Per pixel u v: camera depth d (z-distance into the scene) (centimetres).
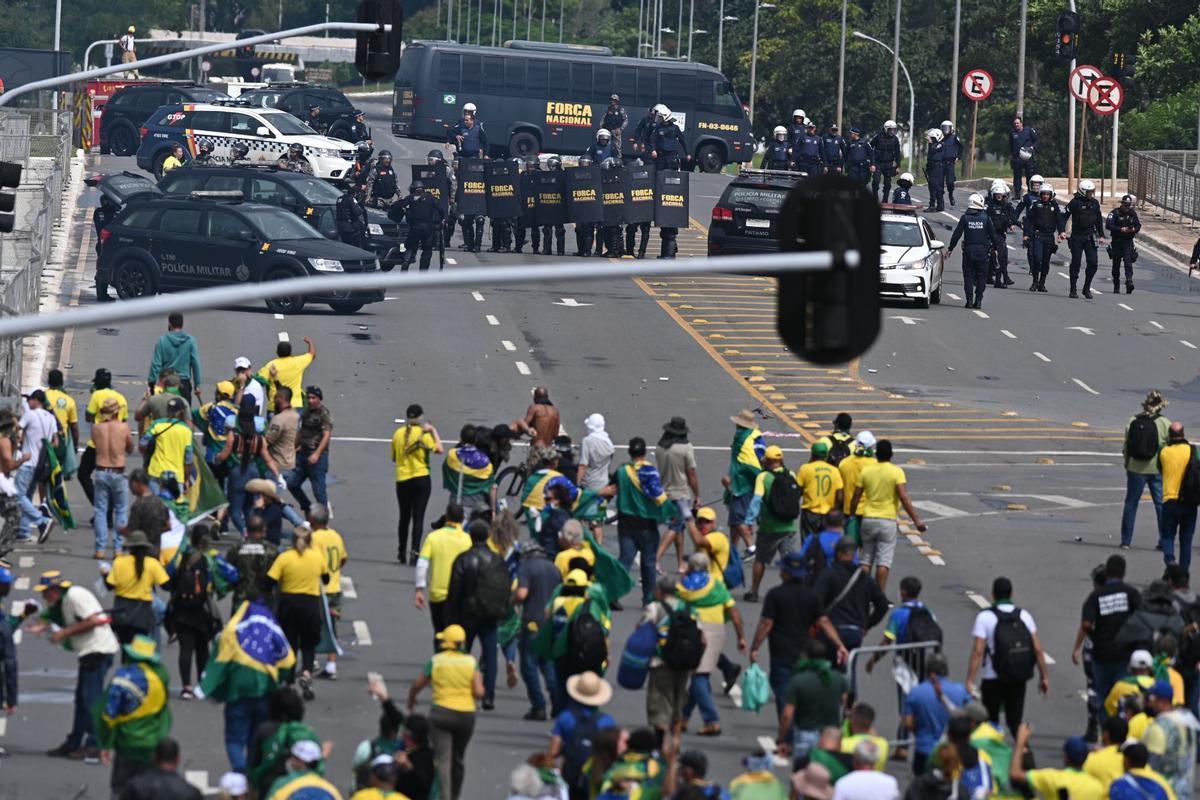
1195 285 19062
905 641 6047
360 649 7075
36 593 7619
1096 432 12650
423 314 15050
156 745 4691
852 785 4672
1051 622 7912
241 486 8475
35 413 8400
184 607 6256
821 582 6166
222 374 12581
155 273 14588
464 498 8225
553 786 4678
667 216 17788
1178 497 8725
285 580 6234
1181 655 6125
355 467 10562
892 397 13362
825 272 3941
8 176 9512
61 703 6375
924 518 9944
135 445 10806
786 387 13425
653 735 4709
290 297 14638
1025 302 17275
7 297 10931
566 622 5738
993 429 12525
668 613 5719
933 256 16750
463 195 17812
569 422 11931
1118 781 4847
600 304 15950
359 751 4762
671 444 8119
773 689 6022
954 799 4981
